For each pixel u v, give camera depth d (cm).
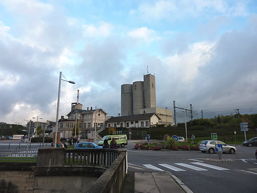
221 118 8425
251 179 1005
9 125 10056
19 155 1850
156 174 1103
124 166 967
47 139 5559
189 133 6275
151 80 9694
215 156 2109
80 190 1294
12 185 1355
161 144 3269
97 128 7912
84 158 1342
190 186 863
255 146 3688
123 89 10381
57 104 2464
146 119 7788
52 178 1334
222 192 769
